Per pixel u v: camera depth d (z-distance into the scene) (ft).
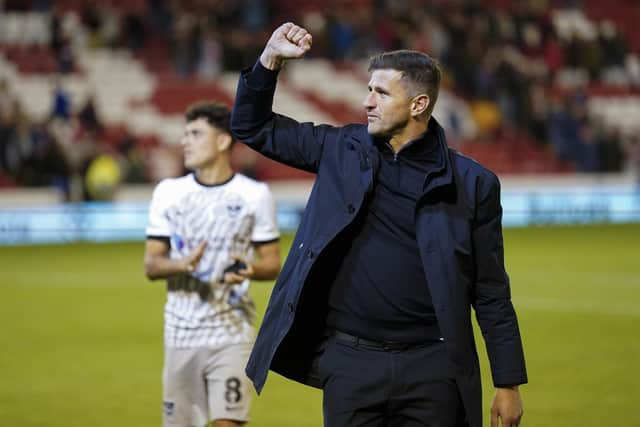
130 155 123.95
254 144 23.45
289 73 154.81
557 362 50.67
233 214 29.55
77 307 70.13
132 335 59.77
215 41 148.77
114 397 44.80
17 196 117.29
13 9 149.07
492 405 22.91
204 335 28.99
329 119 151.02
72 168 120.57
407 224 22.34
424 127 22.76
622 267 89.81
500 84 154.51
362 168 22.53
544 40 171.01
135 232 119.55
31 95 140.05
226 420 28.91
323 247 22.13
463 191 22.36
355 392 22.34
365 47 158.20
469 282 22.45
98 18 147.64
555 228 130.00
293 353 23.02
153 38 151.74
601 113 166.71
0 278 85.20
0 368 50.93
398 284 22.27
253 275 29.66
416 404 22.47
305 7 163.43
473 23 164.55
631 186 144.56
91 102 131.34
